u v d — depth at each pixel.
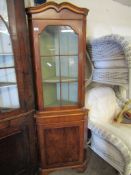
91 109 1.71
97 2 2.00
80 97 1.49
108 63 1.63
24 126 1.35
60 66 1.48
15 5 1.12
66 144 1.56
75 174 1.65
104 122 1.67
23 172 1.44
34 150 1.49
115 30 2.23
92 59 1.83
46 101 1.49
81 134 1.56
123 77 1.51
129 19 2.35
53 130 1.49
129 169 1.29
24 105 1.32
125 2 2.17
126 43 1.37
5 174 1.31
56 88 1.54
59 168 1.62
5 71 1.26
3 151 1.26
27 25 1.28
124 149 1.33
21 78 1.26
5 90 1.32
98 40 1.61
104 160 1.80
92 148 1.86
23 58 1.24
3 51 1.23
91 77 1.89
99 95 1.75
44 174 1.60
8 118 1.23
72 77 1.50
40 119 1.42
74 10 1.26
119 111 1.84
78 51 1.38
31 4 1.52
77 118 1.50
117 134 1.46
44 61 1.41
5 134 1.24
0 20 1.15
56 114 1.45
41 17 1.24
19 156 1.38
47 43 1.39
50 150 1.55
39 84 1.38
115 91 1.96
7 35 1.18
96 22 2.05
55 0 1.71
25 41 1.23
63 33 1.39
